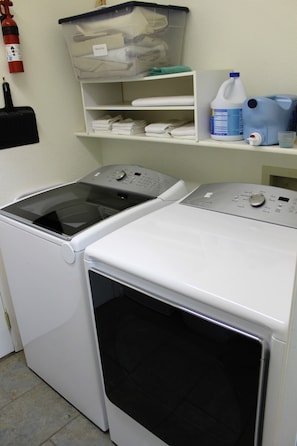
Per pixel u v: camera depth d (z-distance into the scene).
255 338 0.94
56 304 1.60
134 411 1.46
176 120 1.87
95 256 1.28
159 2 1.83
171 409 1.30
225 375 1.06
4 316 2.16
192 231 1.33
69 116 2.18
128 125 1.92
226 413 1.12
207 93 1.58
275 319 0.89
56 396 1.94
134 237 1.33
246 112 1.39
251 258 1.13
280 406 0.89
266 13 1.50
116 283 1.25
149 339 1.25
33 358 2.02
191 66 1.82
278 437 0.92
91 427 1.76
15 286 1.86
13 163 1.99
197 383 1.16
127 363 1.39
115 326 1.35
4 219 1.72
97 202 1.73
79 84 2.18
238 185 1.54
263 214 1.38
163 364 1.25
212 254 1.17
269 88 1.58
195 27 1.74
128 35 1.60
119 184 1.89
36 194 1.95
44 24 1.96
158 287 1.14
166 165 2.11
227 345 1.01
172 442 1.37
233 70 1.67
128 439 1.57
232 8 1.59
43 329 1.78
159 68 1.66
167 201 1.67
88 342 1.52
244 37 1.59
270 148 1.38
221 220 1.40
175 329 1.14
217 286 1.02
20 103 1.95
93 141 2.34
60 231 1.48
